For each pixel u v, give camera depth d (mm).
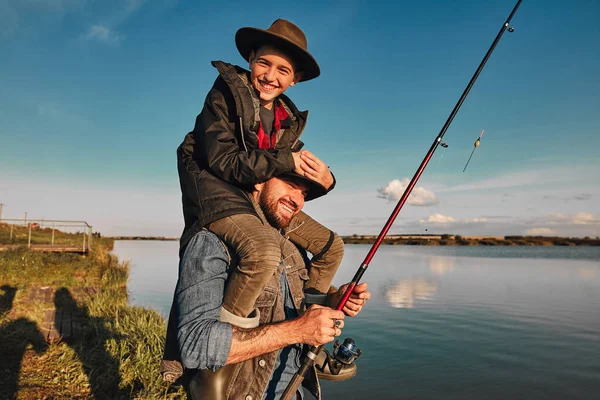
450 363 7910
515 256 52812
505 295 16516
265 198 2043
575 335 10180
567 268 31672
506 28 2482
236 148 1973
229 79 2074
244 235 1749
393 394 6422
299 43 2260
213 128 1988
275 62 2223
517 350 8812
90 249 20391
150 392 5094
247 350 1610
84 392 5141
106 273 15000
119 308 9617
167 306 12391
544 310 13344
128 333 7180
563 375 7379
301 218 2406
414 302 14523
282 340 1666
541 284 20484
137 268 27750
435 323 11203
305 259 2449
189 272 1723
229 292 1745
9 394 4914
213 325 1590
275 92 2254
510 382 6977
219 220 1800
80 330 7375
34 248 19219
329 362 2328
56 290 11539
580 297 16188
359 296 2193
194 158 2053
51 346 6559
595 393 6516
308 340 1694
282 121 2311
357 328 10578
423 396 6285
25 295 10344
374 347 8930
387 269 28828
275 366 1904
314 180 2008
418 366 7734
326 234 2383
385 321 11383
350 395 6391
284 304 2020
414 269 29031
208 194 1854
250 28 2184
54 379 5398
